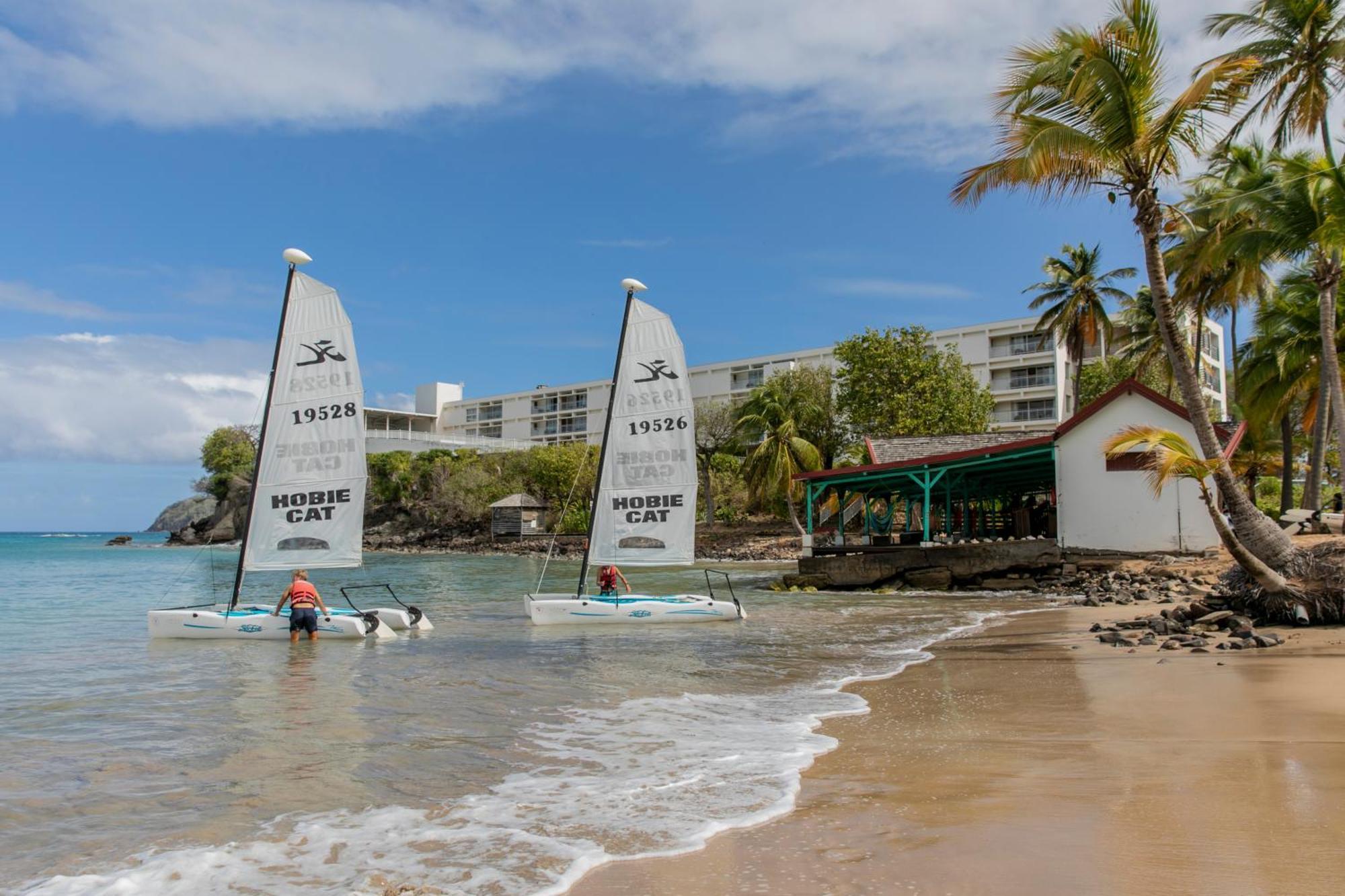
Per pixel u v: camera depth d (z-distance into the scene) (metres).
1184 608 15.16
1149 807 5.33
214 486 96.38
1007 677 11.00
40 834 5.63
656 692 10.68
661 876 4.57
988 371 72.00
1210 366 64.94
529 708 9.66
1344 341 29.53
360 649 15.41
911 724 8.37
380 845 5.27
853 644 15.48
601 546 20.53
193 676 12.29
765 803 5.85
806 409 56.03
